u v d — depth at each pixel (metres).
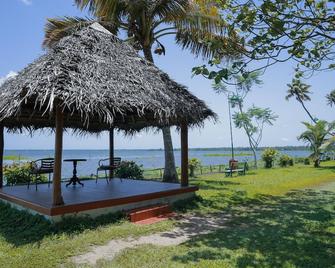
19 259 4.63
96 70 7.03
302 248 5.23
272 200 10.17
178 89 8.92
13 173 11.80
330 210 8.55
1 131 9.70
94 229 6.22
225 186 12.84
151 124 11.34
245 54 4.76
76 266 4.41
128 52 8.79
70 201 6.89
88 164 38.22
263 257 4.78
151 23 12.25
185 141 9.49
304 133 30.28
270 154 27.61
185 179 9.49
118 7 11.87
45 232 5.84
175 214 7.88
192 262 4.53
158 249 5.12
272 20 4.46
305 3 4.61
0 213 7.35
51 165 9.24
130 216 7.04
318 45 5.11
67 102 5.70
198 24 11.86
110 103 6.32
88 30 8.28
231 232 6.23
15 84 7.12
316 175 18.61
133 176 14.72
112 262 4.55
